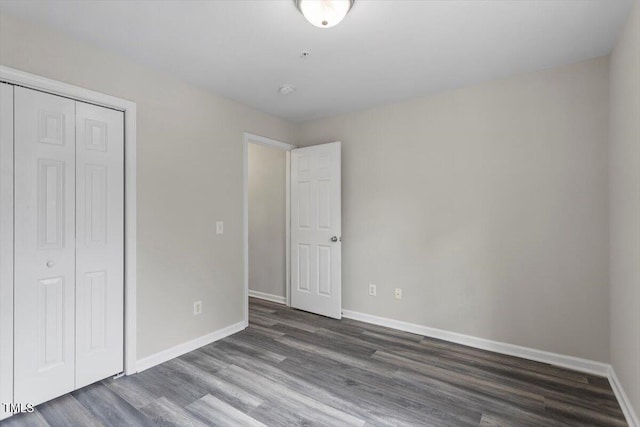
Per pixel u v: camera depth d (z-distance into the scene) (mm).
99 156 2156
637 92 1671
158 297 2477
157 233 2477
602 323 2301
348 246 3543
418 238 3092
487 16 1826
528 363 2490
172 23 1896
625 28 1868
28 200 1867
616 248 2084
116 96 2238
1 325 1784
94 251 2135
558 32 1988
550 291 2484
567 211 2418
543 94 2504
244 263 3238
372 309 3379
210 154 2898
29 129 1868
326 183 3559
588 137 2346
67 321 2020
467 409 1918
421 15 1814
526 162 2572
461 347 2791
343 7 1649
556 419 1830
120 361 2266
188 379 2242
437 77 2645
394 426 1768
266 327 3260
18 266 1836
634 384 1746
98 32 1980
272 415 1856
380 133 3318
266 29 1961
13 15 1800
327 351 2703
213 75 2592
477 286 2787
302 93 2980
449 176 2920
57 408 1902
